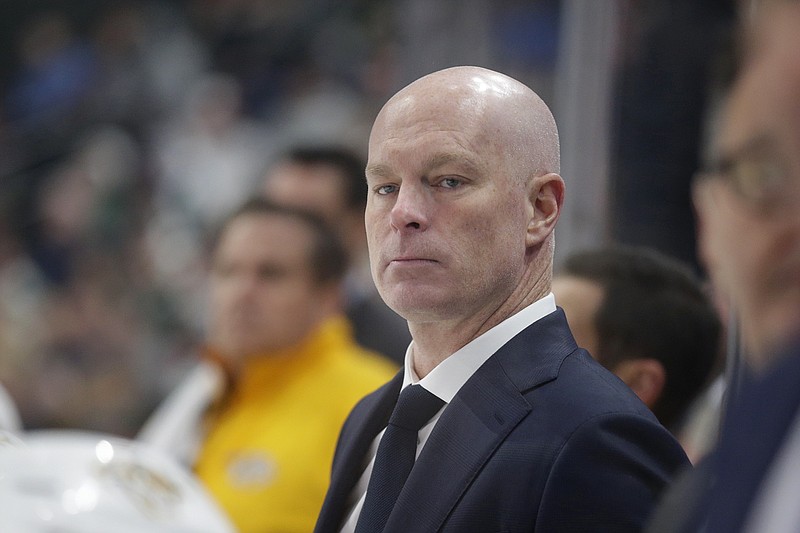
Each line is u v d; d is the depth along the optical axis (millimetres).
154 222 22188
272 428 8055
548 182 4066
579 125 6938
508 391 3941
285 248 8344
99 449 3900
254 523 7723
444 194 3895
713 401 5832
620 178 6754
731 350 3217
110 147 22859
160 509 3744
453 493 3814
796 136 1806
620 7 6785
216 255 8766
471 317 4055
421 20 9750
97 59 24797
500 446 3836
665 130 6695
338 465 4527
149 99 23875
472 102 3945
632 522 3629
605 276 5770
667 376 5691
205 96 24016
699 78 6645
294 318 8289
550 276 4258
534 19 12031
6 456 3648
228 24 24875
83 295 20781
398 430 4121
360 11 23828
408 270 3898
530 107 4070
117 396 18906
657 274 5805
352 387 8242
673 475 3801
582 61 6938
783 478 1843
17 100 24984
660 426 3871
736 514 1933
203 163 22969
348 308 10734
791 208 1887
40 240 21922
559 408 3838
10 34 26031
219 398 8578
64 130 23047
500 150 3922
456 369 4066
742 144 1873
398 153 3914
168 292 20375
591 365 4094
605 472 3684
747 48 1854
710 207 2230
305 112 23188
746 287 1960
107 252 21672
